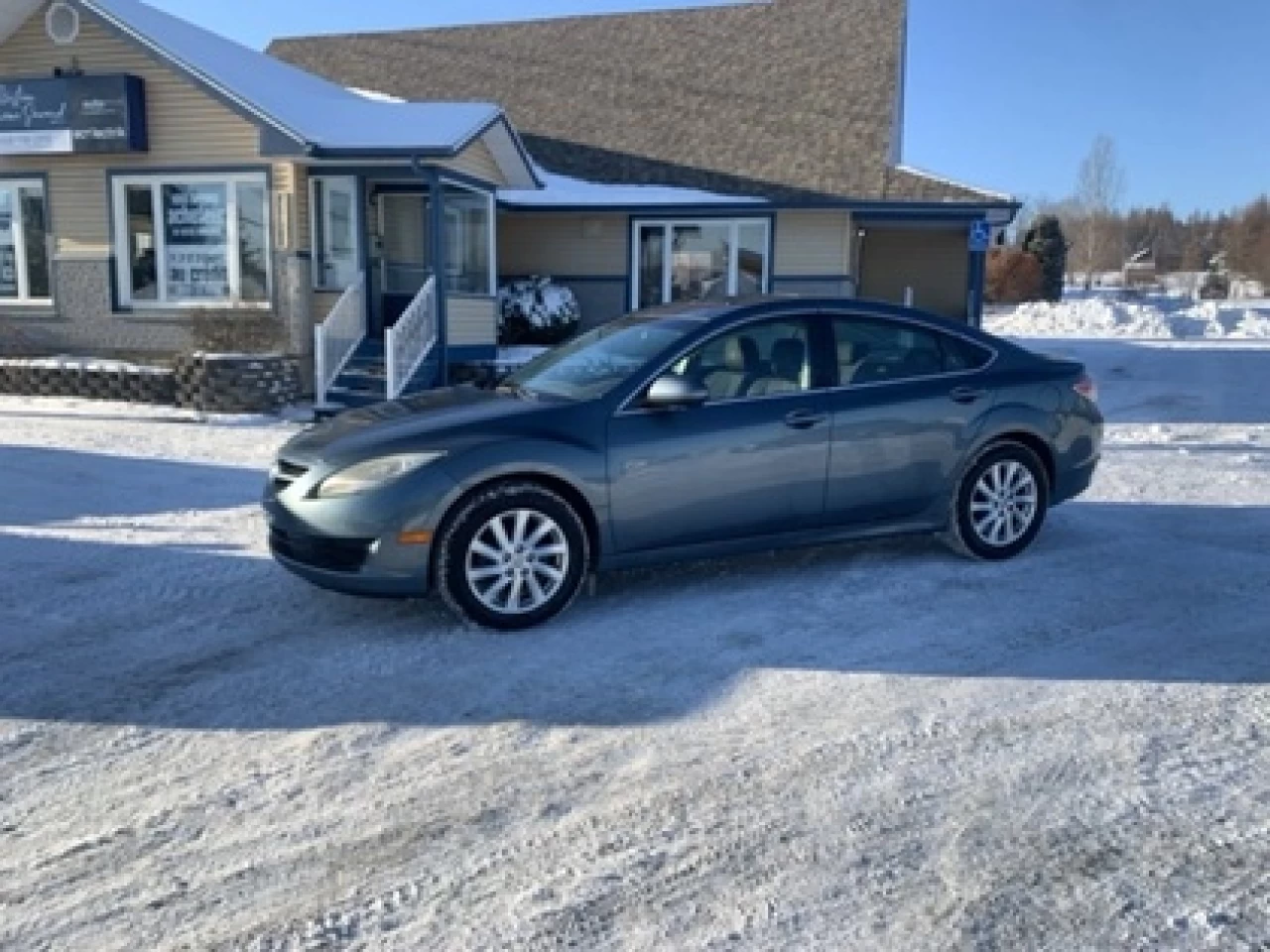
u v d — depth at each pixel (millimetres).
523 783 3561
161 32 14750
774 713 4113
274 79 16047
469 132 14156
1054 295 53031
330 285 15203
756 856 3117
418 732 3965
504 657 4703
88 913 2850
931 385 6008
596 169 19953
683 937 2746
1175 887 2955
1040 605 5426
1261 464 9781
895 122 21203
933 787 3521
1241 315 36156
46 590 5727
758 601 5469
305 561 5117
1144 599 5531
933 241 21875
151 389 13766
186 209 14961
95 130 14570
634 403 5312
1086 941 2725
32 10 14664
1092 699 4242
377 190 15961
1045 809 3377
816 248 18172
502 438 5027
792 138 19969
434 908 2873
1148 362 21641
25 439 11062
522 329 18609
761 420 5504
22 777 3615
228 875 3033
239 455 10258
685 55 23578
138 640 4957
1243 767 3660
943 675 4488
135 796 3488
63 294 15500
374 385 13945
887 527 5992
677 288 19047
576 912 2848
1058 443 6320
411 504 4863
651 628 5074
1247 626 5117
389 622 5180
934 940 2734
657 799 3447
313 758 3758
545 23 25641
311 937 2750
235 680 4461
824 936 2752
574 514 5141
